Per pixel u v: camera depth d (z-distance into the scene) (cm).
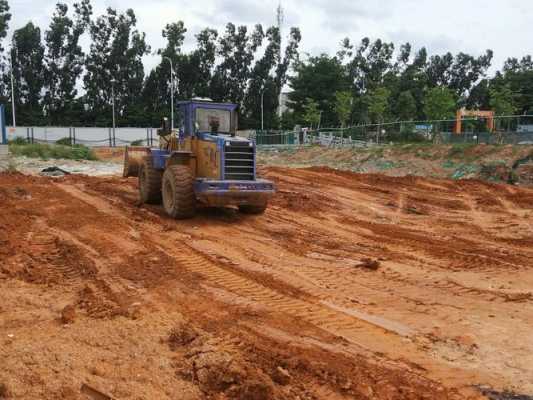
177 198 1210
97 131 6350
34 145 3375
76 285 755
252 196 1194
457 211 1548
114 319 610
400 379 477
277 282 784
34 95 7706
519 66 8712
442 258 951
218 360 498
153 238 1066
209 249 984
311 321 625
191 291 731
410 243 1080
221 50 7894
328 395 445
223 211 1378
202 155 1253
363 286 772
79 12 7756
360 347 550
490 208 1585
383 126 3912
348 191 1884
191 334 565
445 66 8650
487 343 566
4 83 7650
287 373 477
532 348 553
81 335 559
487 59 8650
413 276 827
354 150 3083
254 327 596
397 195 1819
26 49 7594
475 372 496
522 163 2184
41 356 500
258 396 436
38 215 1288
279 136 4962
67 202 1498
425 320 635
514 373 495
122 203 1498
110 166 2848
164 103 7888
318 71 6806
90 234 1080
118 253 932
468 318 642
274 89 7794
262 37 7956
